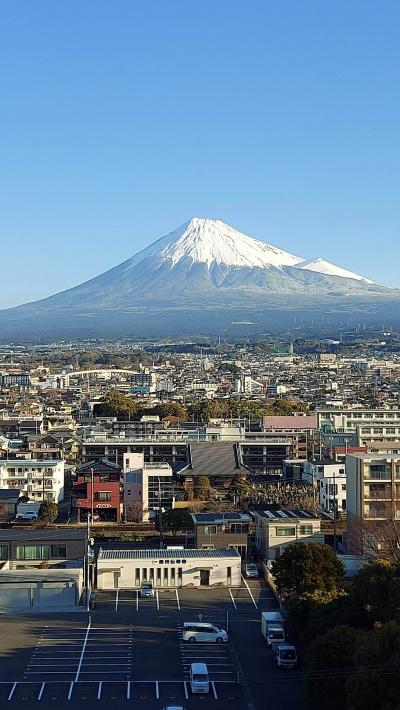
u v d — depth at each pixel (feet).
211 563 271.49
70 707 178.81
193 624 220.84
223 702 182.29
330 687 169.58
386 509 291.38
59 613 242.37
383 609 191.31
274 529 298.35
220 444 426.10
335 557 230.48
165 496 384.68
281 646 202.90
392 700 156.15
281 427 572.51
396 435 532.73
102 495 374.22
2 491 391.65
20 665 201.98
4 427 601.62
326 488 387.14
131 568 269.85
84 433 542.98
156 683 192.24
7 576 252.42
